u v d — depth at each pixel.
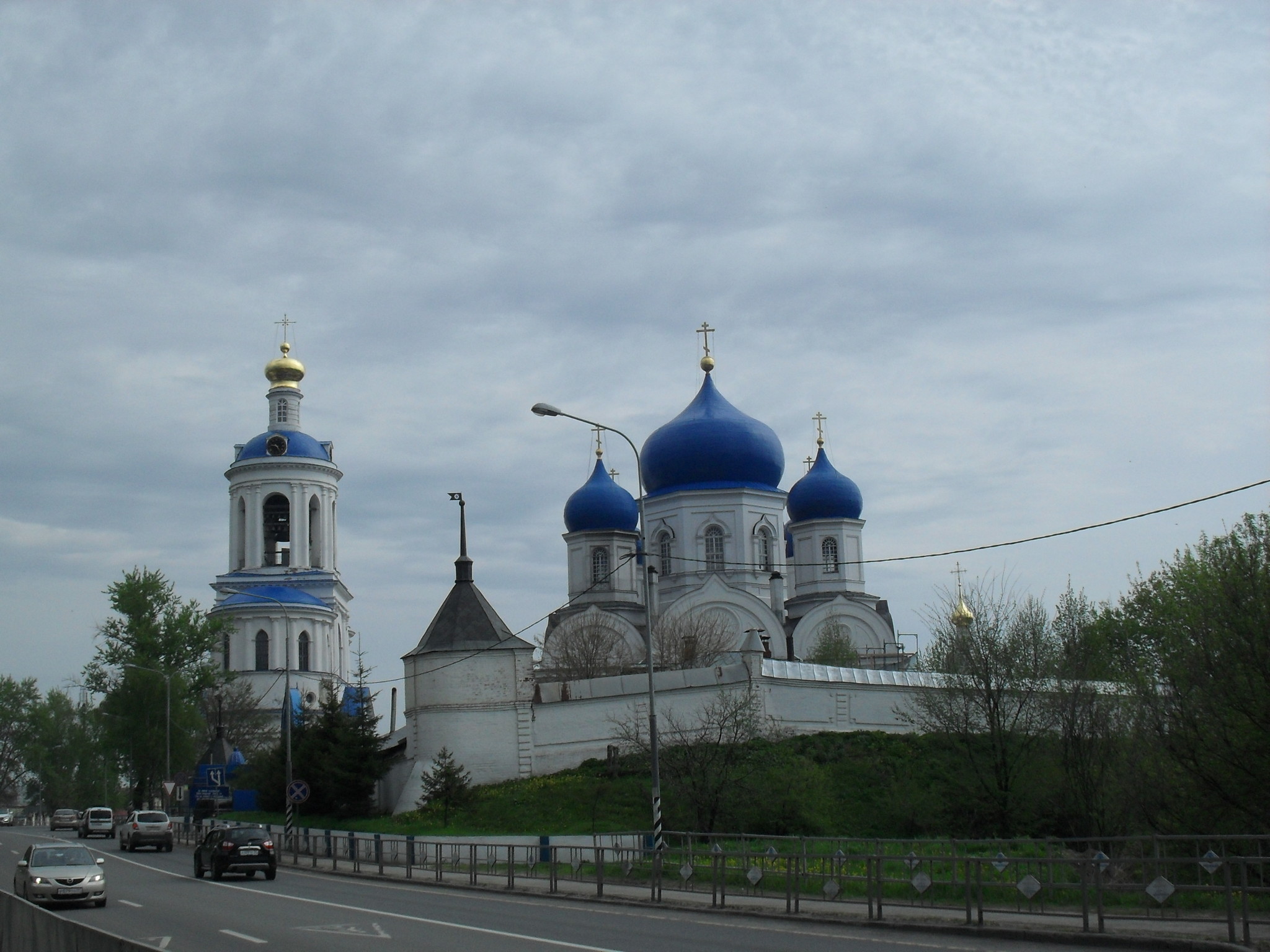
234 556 113.19
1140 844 36.94
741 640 85.19
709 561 89.75
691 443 91.06
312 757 66.25
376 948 23.23
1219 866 26.14
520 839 48.41
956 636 54.69
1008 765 51.62
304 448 114.62
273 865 43.72
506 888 37.47
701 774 53.62
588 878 39.72
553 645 86.31
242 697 105.25
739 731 58.34
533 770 62.81
